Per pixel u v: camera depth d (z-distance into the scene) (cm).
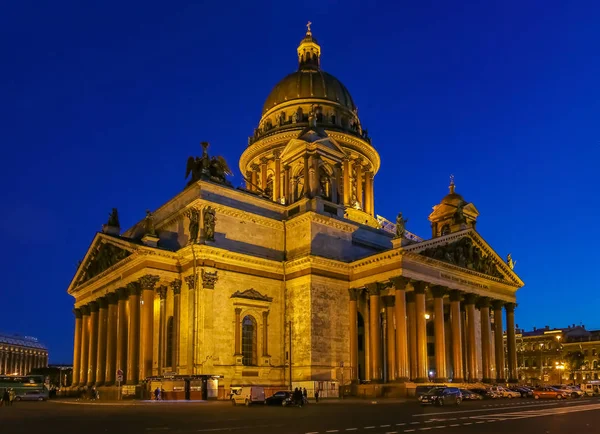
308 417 4131
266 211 8062
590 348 18400
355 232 8512
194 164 7900
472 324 8512
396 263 7338
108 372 7819
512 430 3123
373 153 10856
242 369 7038
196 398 6431
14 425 3666
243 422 3741
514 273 9306
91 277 8994
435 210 10200
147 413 4638
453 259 8206
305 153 8350
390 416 4212
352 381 7481
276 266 7688
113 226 8850
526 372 19675
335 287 7675
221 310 7038
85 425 3600
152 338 6988
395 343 7562
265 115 10962
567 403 6116
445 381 7619
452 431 3077
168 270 7225
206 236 7131
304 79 10831
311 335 7238
